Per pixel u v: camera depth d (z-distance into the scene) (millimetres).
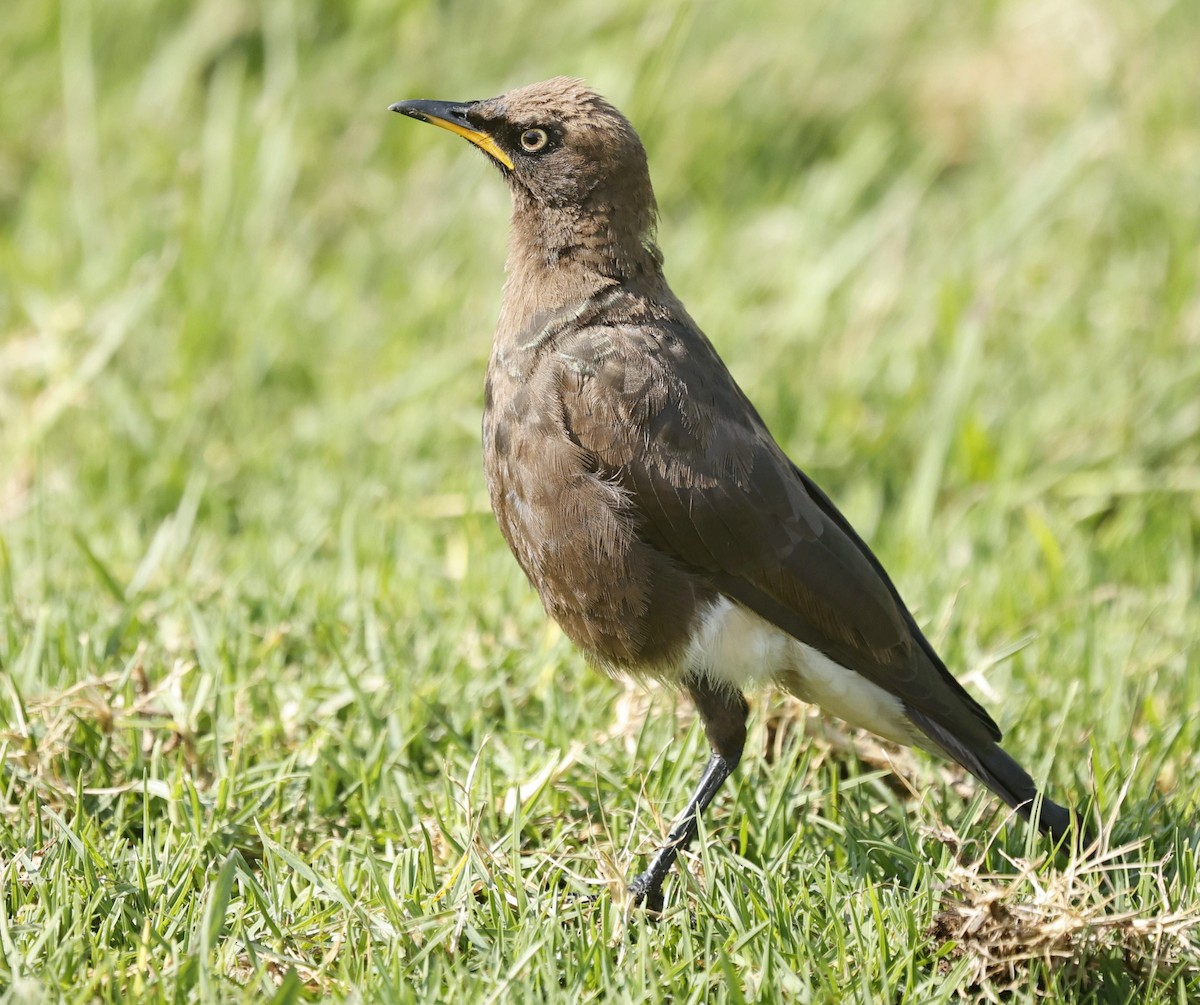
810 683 9156
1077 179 16109
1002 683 10375
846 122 17156
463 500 12320
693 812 8711
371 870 7910
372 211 15945
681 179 16609
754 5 17828
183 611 10320
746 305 14969
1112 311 14703
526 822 8719
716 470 8922
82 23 16781
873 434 13609
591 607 9031
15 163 16203
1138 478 13219
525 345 9250
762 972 7383
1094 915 7633
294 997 6941
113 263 14430
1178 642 11164
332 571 11438
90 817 8414
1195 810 8844
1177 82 17062
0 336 13953
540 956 7434
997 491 12867
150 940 7398
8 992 6938
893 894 7957
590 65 17047
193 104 16906
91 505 12266
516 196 9602
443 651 10250
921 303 14781
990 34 17875
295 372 14047
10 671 9516
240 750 9008
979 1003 7672
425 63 17125
